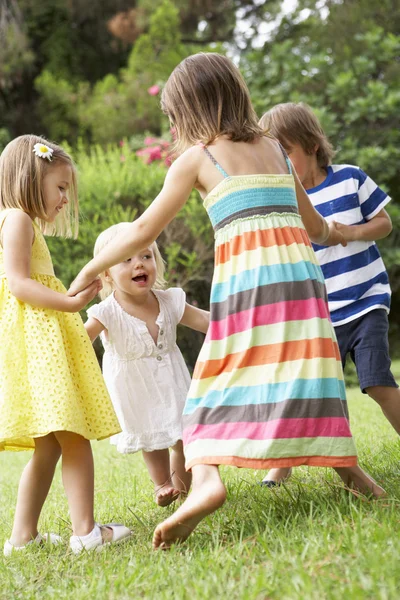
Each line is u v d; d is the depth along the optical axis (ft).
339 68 40.93
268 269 7.50
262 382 7.22
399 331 42.19
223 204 7.81
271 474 10.12
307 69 40.52
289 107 10.73
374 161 36.99
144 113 49.42
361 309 9.98
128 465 14.79
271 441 6.94
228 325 7.50
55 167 8.98
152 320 9.85
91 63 60.34
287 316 7.36
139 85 50.26
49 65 57.77
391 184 40.34
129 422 9.57
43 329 8.30
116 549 7.70
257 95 39.29
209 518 7.63
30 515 8.46
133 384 9.63
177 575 6.12
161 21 52.11
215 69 8.27
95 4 57.21
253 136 8.16
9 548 8.33
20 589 6.70
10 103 56.85
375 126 39.73
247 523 7.40
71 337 8.63
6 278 8.47
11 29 53.47
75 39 59.31
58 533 9.03
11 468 18.16
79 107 53.01
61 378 8.12
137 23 54.24
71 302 8.26
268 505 7.86
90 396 8.52
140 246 8.14
